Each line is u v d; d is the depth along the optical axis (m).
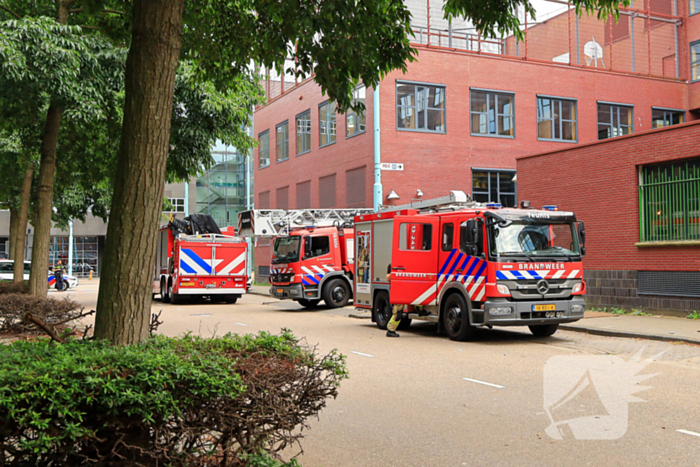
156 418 3.59
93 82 14.81
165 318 19.36
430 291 13.91
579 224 13.13
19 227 20.84
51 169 14.21
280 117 39.50
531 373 9.33
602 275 18.25
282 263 22.77
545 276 12.59
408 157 29.03
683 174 16.28
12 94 13.54
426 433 6.16
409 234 13.91
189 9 8.64
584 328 14.15
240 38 9.04
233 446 4.25
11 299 11.92
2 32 12.92
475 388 8.29
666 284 16.48
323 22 7.69
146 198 4.68
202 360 3.84
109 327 4.56
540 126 31.44
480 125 30.34
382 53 8.70
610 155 18.06
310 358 4.33
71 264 54.78
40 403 3.23
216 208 62.28
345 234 22.64
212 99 17.41
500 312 12.23
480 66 30.39
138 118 4.71
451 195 14.98
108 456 3.59
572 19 34.88
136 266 4.64
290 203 38.16
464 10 8.59
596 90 32.44
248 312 21.73
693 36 33.84
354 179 31.08
